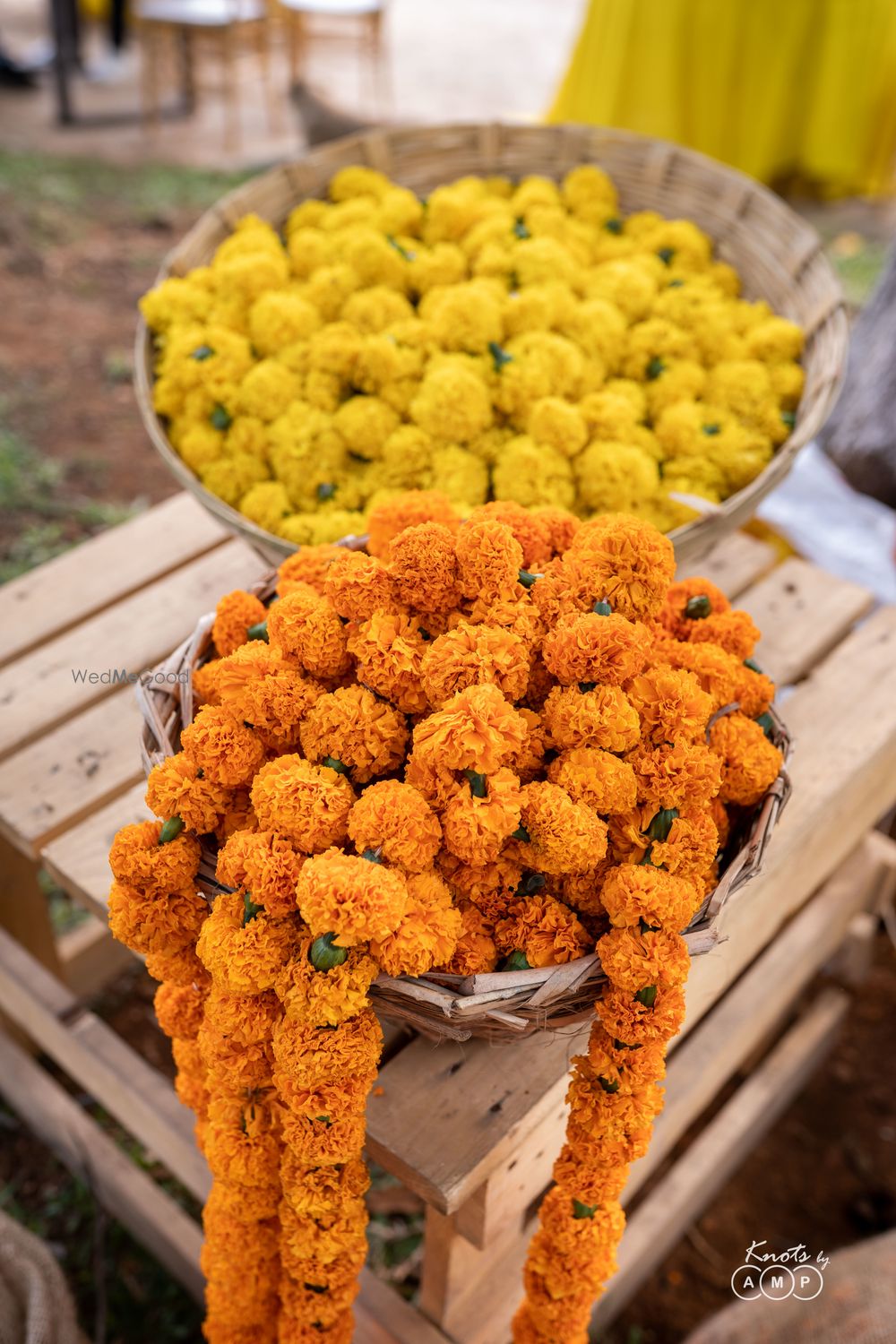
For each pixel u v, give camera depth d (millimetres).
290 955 775
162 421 1231
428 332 1191
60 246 2891
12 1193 1328
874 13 2379
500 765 793
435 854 808
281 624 840
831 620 1263
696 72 2305
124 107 3723
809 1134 1443
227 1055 810
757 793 872
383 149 1437
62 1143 1275
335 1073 757
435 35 4434
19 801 1094
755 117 2447
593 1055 788
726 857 902
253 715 828
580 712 807
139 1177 1219
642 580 843
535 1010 788
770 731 913
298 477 1153
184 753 840
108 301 2721
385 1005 805
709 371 1259
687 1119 1248
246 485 1172
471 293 1189
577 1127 811
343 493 1154
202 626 931
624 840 824
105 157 3375
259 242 1292
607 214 1403
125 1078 1174
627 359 1242
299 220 1371
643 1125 812
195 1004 885
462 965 799
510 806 777
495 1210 960
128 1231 1302
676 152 1410
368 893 737
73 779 1111
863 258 2980
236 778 821
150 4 3352
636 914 772
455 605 855
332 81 3977
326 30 4281
